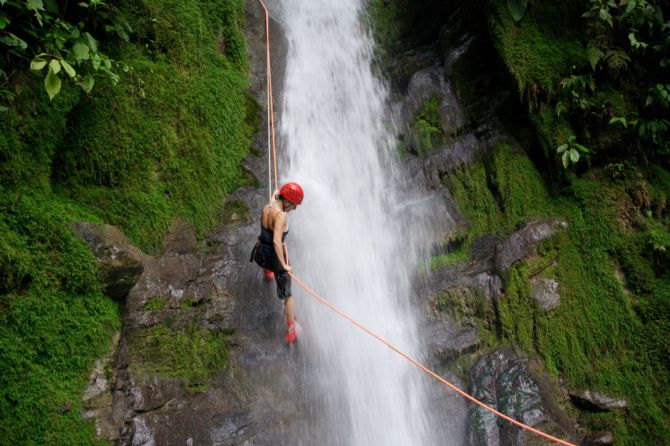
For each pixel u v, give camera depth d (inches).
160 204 208.4
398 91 303.7
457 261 233.8
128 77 206.5
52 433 146.5
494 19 248.7
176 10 235.1
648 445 179.9
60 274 157.9
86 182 188.9
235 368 193.3
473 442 180.5
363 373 209.6
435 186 257.1
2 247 144.3
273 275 208.2
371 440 196.1
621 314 201.2
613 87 226.8
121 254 173.2
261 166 259.0
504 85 254.5
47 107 168.1
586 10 232.2
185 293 201.5
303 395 195.0
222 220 233.6
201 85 239.1
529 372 194.4
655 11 222.8
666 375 187.2
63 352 155.7
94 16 196.1
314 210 255.9
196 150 227.9
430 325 219.5
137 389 174.4
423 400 200.2
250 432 178.7
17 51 162.4
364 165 283.3
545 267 215.9
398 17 327.0
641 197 215.8
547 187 234.2
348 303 231.6
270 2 313.4
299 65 308.5
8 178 155.1
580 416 191.8
